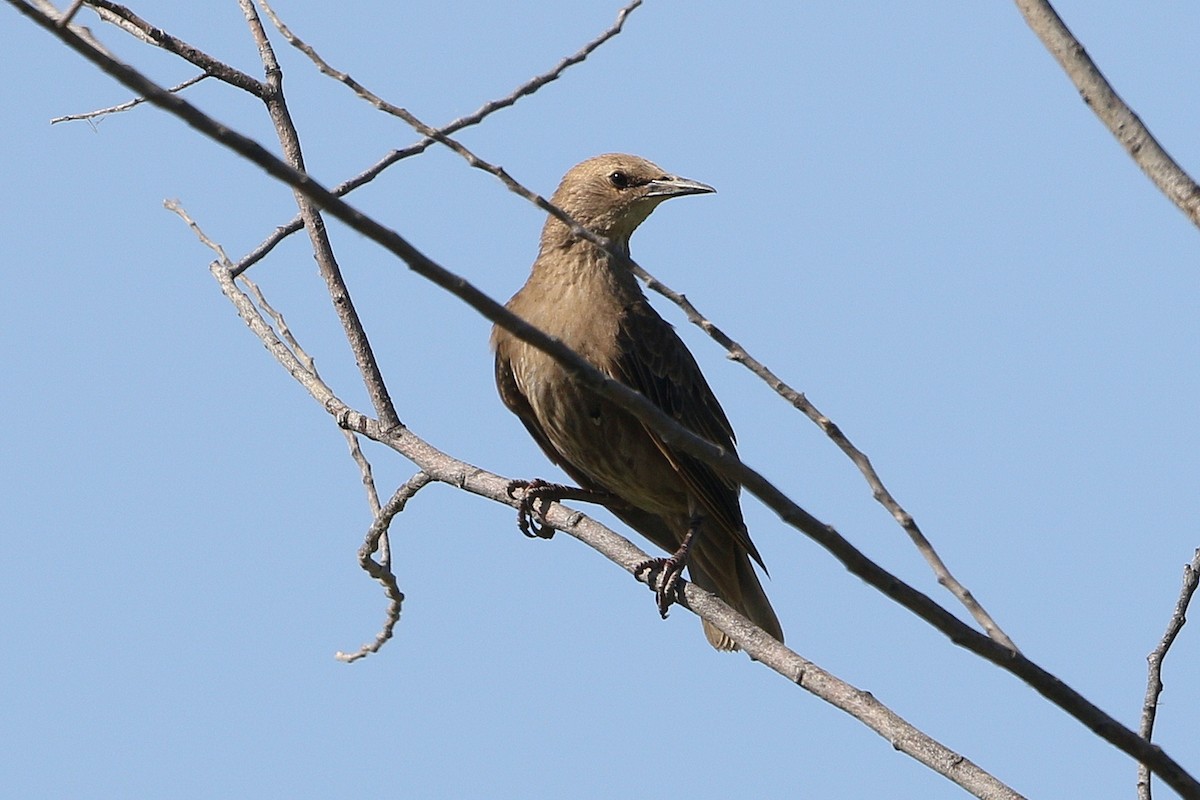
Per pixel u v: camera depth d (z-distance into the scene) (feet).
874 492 20.70
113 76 17.60
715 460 19.40
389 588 35.58
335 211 18.65
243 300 38.14
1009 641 20.01
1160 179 20.26
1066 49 20.93
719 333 21.16
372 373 36.68
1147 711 25.40
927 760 26.32
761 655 30.55
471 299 19.33
